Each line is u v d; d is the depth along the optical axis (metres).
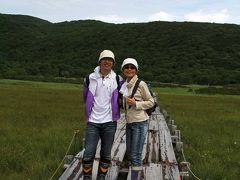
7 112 19.98
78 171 7.45
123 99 6.94
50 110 21.75
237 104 33.78
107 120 6.71
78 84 67.38
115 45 113.38
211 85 79.25
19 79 74.62
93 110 6.73
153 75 87.12
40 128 14.94
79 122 16.95
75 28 157.38
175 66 93.94
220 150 11.84
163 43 109.69
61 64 97.56
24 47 126.12
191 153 11.09
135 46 110.62
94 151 6.82
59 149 10.76
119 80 6.85
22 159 9.55
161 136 11.45
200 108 27.44
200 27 118.88
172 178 7.23
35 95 34.44
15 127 14.86
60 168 8.62
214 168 9.15
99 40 118.31
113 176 7.32
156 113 18.30
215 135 14.84
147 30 120.00
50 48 121.19
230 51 101.62
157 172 7.53
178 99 38.06
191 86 72.81
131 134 7.09
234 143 12.91
